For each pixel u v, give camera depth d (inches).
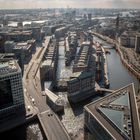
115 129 7322.8
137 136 7012.8
